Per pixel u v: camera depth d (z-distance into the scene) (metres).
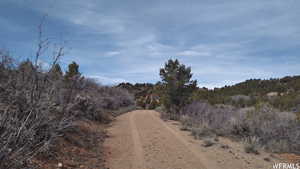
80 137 8.16
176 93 18.55
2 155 2.94
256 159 6.97
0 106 3.72
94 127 11.28
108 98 23.08
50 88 4.69
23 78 4.39
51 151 5.52
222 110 15.45
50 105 4.24
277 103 21.72
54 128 4.49
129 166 6.02
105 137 9.69
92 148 7.48
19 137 3.30
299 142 8.67
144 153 7.27
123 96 32.66
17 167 3.37
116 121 15.45
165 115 18.25
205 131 11.25
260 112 12.02
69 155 6.00
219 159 6.81
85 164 5.72
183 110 17.97
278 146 8.51
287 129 9.65
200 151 7.67
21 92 4.13
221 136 11.05
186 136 10.26
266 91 43.66
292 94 24.23
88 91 15.80
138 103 47.88
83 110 12.62
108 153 7.23
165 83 19.39
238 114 13.02
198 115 15.38
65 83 5.77
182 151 7.61
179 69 19.08
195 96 19.42
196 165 6.22
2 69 4.31
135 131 11.29
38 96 4.21
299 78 53.19
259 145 8.64
